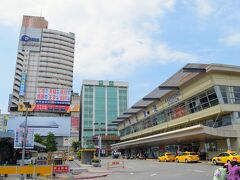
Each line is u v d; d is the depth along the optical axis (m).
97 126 144.75
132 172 28.83
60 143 131.00
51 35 172.12
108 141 125.69
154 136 54.94
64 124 134.25
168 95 59.41
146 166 37.75
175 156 49.78
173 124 57.44
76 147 117.31
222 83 41.88
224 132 39.47
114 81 152.88
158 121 66.75
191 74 45.94
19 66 161.75
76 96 154.88
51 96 150.25
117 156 85.88
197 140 50.03
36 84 161.75
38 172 20.23
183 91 52.12
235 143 39.91
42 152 46.03
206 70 41.88
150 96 63.00
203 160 46.06
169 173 25.44
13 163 31.03
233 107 41.00
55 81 166.75
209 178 19.80
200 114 46.47
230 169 9.63
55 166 22.34
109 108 148.50
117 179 22.05
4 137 26.11
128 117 92.38
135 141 68.44
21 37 166.88
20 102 154.50
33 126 130.88
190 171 26.25
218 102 41.41
